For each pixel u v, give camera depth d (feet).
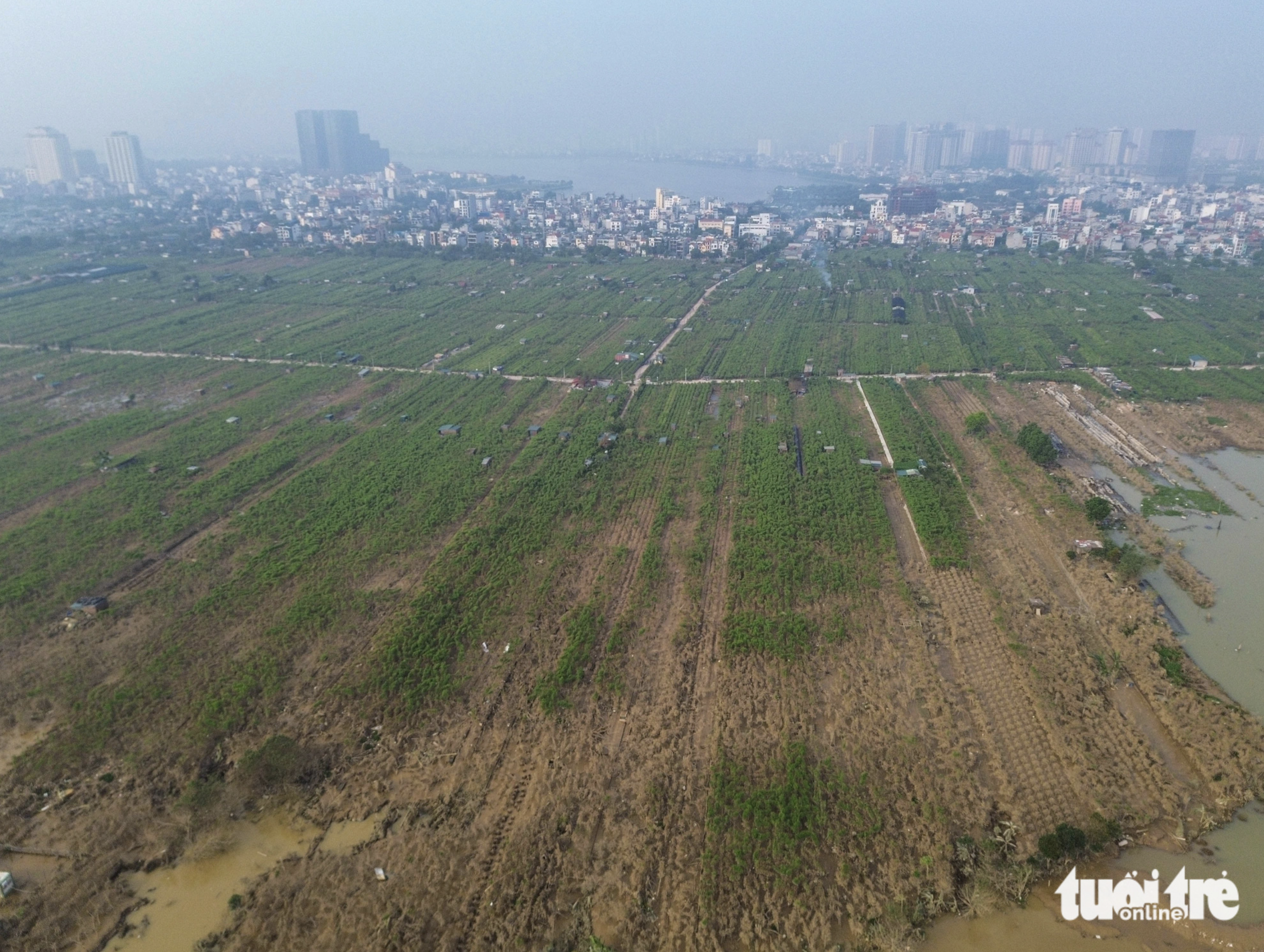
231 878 146.51
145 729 182.60
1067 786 166.81
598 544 267.80
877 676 199.11
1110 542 262.47
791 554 254.88
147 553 263.70
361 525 279.28
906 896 141.90
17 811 160.56
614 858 148.77
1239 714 184.85
